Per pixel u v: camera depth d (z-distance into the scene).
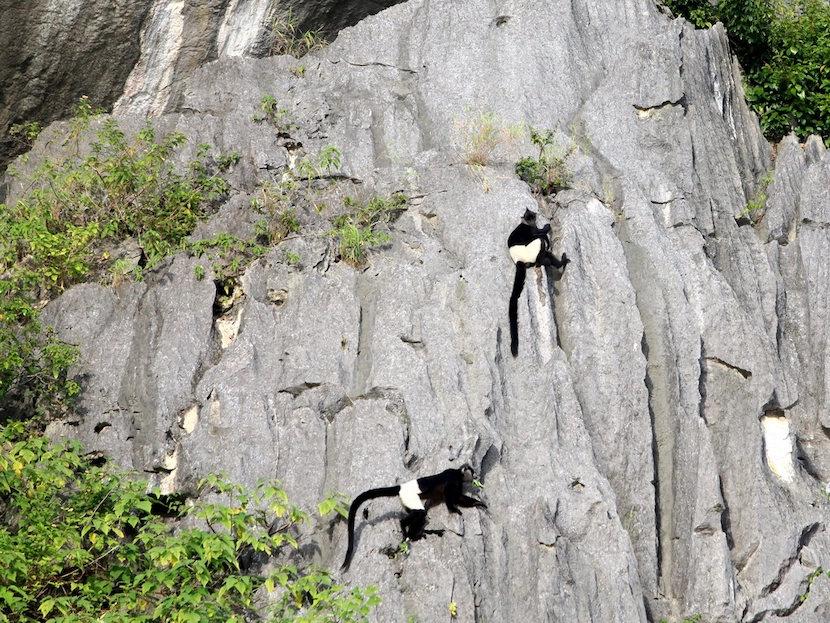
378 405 33.38
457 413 33.19
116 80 45.41
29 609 30.14
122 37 44.22
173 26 44.94
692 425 36.22
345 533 31.33
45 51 43.56
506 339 35.59
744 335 38.38
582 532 32.66
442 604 29.78
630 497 34.81
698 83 46.34
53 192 41.16
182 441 33.59
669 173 42.94
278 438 33.47
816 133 49.44
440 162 41.44
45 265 38.62
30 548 29.53
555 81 44.88
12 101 44.53
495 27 46.84
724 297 38.94
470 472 31.98
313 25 48.06
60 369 35.03
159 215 40.81
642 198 40.88
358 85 46.00
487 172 40.50
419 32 46.91
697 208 42.41
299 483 32.53
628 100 44.16
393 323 35.47
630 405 35.78
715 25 50.31
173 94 46.56
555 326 36.59
